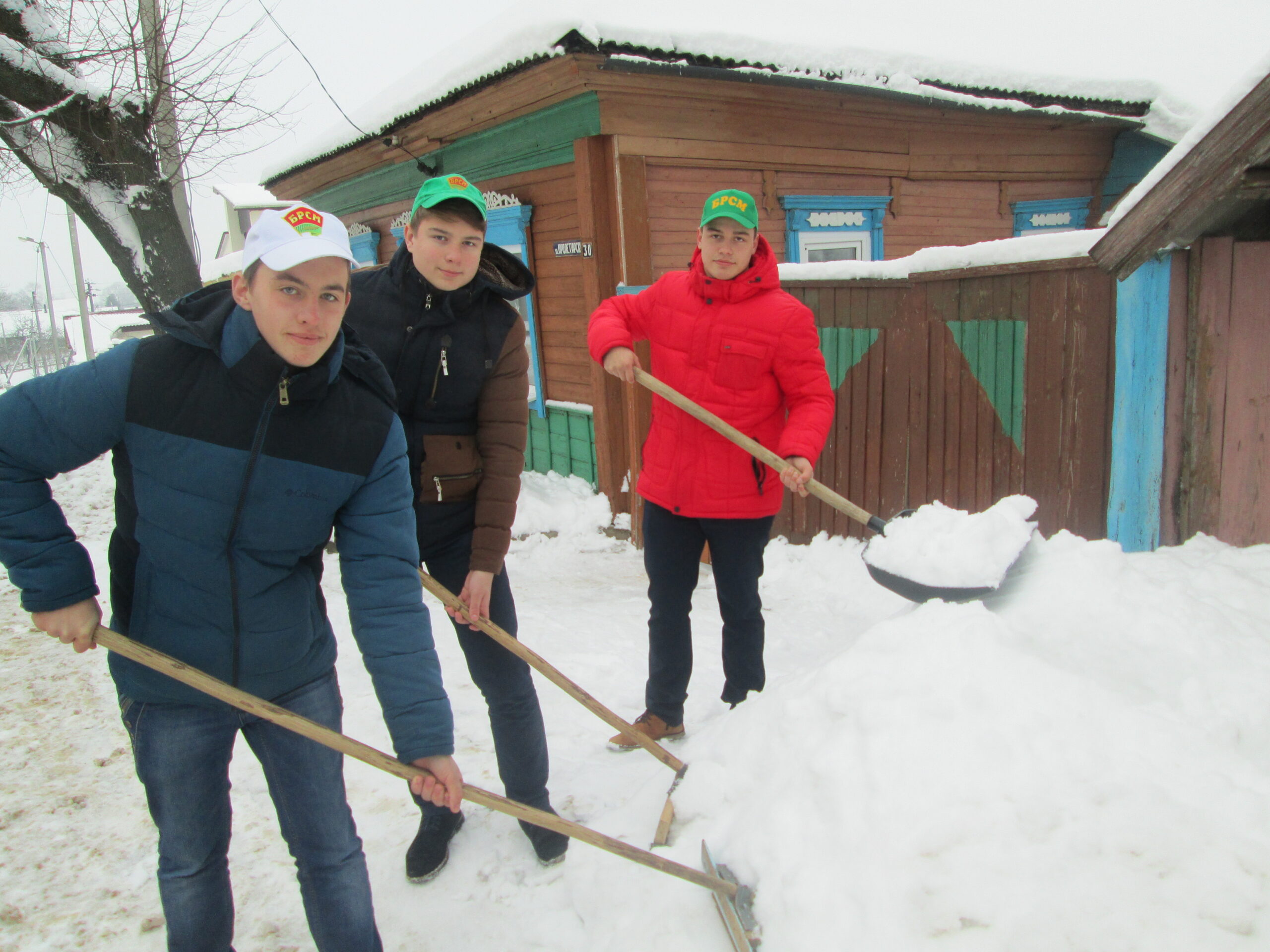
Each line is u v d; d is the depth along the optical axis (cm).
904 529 250
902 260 432
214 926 159
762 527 275
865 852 162
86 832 241
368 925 168
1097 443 354
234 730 159
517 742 223
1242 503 324
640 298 289
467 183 200
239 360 136
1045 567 235
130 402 136
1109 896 143
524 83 572
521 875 220
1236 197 284
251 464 141
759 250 266
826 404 265
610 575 514
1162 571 283
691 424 271
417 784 154
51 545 139
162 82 643
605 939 188
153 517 142
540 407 718
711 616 417
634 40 526
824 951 153
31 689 333
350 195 951
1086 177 955
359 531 158
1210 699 188
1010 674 179
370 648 158
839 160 738
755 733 212
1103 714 171
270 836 238
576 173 601
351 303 208
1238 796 154
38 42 599
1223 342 319
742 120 655
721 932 176
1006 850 152
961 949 143
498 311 214
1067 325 361
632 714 306
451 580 221
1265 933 136
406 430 214
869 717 182
